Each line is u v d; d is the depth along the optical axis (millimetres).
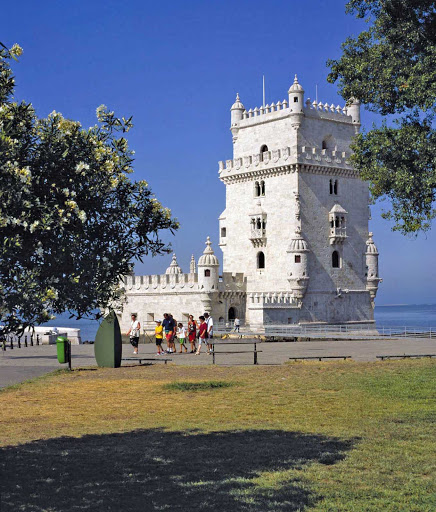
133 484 17484
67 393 31734
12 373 38719
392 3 38062
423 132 38125
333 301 95250
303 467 19016
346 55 40906
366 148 41031
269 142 97438
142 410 27688
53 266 15516
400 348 55719
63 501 16031
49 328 72312
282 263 93812
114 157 17250
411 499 16328
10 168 14383
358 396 29609
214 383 33375
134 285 101250
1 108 15352
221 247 102438
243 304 96938
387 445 21297
